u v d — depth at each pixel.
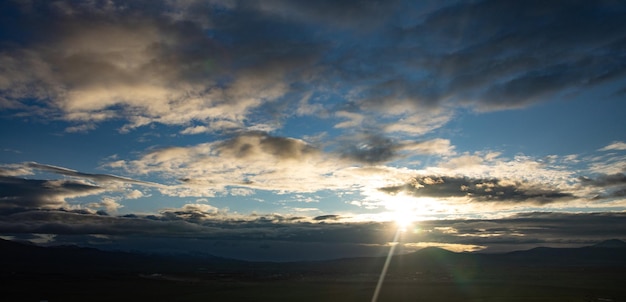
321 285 156.75
